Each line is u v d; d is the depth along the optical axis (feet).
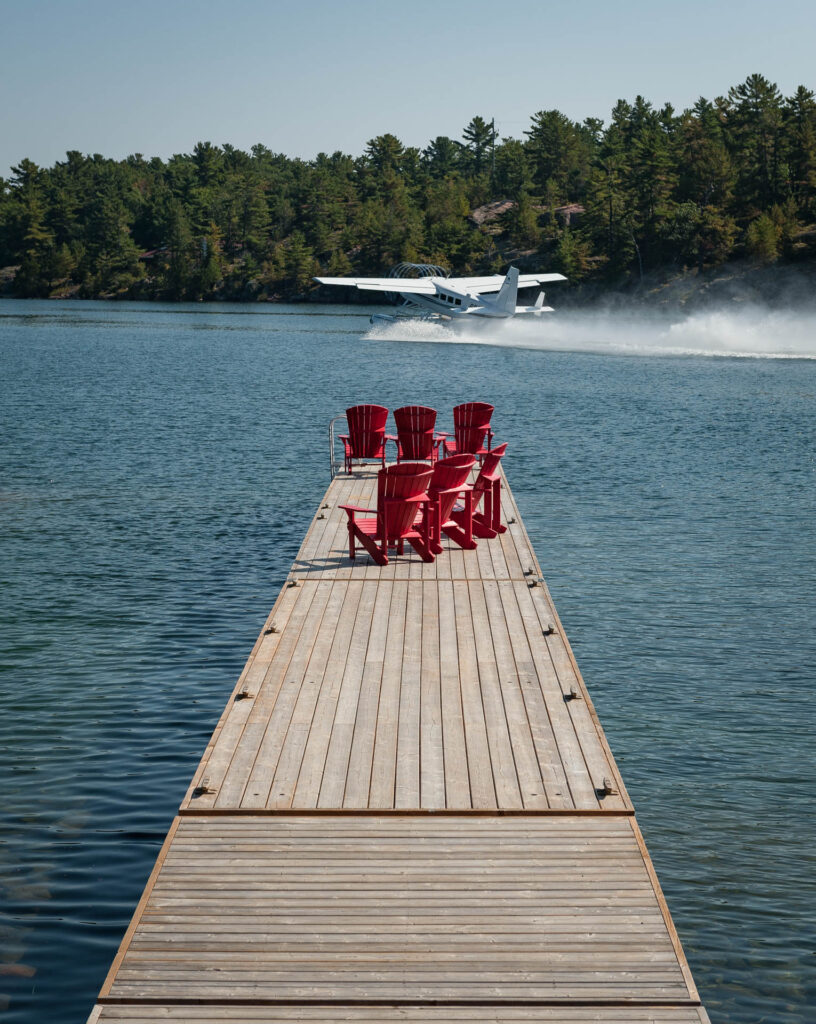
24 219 628.28
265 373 178.91
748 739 37.24
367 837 23.61
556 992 18.34
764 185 408.87
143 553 62.13
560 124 571.28
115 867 28.40
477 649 36.65
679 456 95.76
